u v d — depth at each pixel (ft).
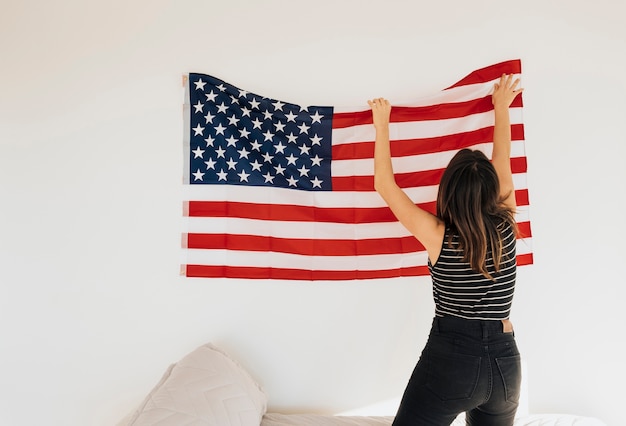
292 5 7.60
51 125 7.81
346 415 8.14
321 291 7.95
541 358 8.11
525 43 7.63
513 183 7.59
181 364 7.11
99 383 8.12
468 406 5.95
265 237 7.74
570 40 7.64
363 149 7.72
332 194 7.76
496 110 7.25
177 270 7.95
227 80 7.72
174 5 7.63
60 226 7.93
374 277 7.83
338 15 7.60
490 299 5.90
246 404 6.87
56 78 7.77
